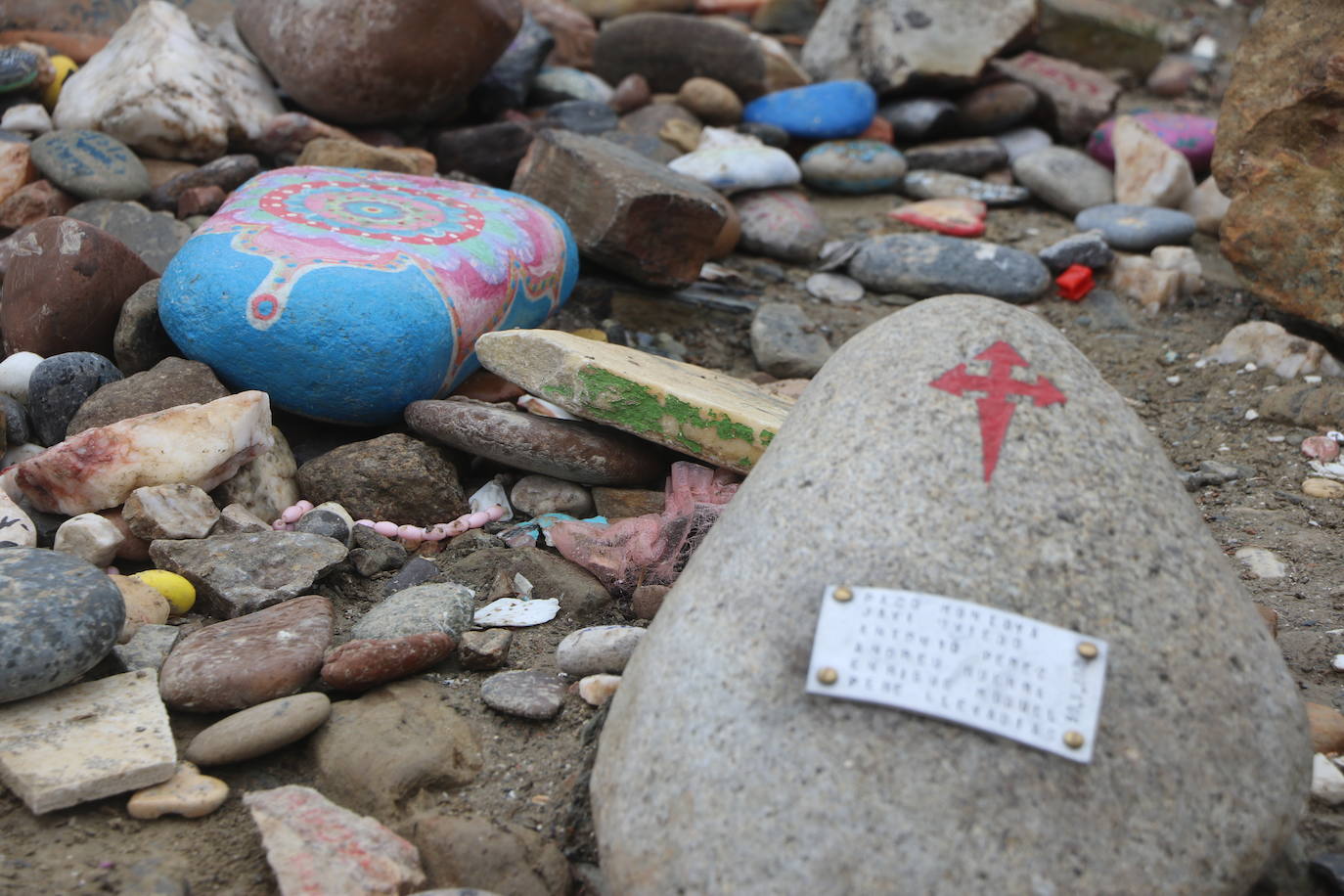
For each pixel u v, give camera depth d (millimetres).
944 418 495
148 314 831
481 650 644
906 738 438
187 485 717
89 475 707
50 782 527
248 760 578
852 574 465
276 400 796
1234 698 456
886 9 1587
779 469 510
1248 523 819
